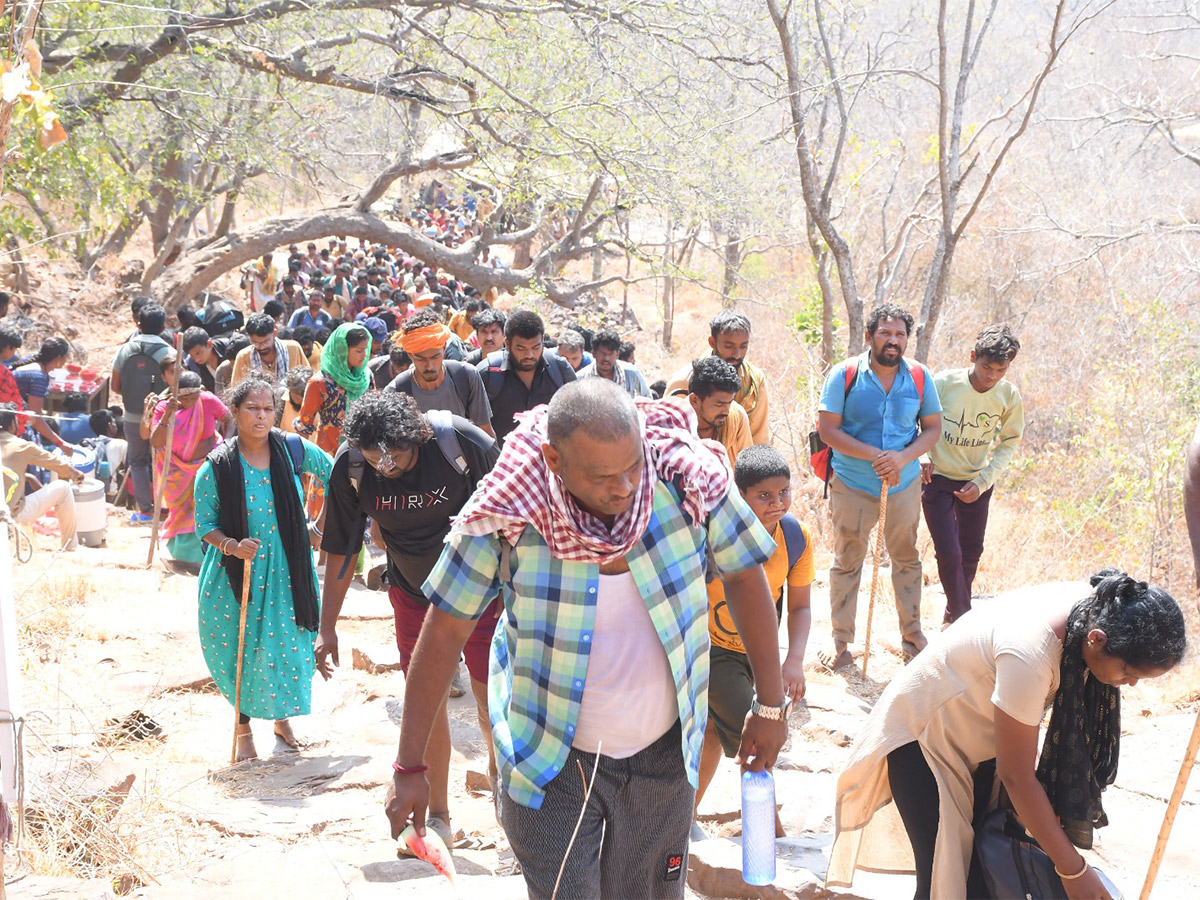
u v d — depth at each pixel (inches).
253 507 207.9
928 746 125.8
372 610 308.3
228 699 213.5
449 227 1328.7
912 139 932.6
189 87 605.0
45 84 494.6
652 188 600.4
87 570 323.6
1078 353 761.6
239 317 551.2
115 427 500.1
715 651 162.6
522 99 580.4
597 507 96.6
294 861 159.2
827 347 541.0
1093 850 171.2
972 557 293.3
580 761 104.7
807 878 148.3
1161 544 434.6
